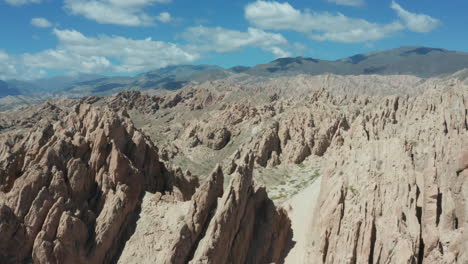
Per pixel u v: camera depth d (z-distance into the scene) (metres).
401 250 58.91
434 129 97.81
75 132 80.81
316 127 193.25
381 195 69.06
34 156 73.56
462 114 93.81
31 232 62.56
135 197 73.50
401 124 133.25
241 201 67.12
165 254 63.53
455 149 74.38
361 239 64.06
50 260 60.88
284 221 75.44
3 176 70.06
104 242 65.50
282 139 189.62
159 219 70.19
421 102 133.12
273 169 170.50
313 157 176.00
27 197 65.00
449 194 68.38
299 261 70.62
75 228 63.22
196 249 64.25
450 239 61.62
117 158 73.50
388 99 153.88
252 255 69.38
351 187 74.06
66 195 67.06
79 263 62.75
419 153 89.25
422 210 68.94
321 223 69.06
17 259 61.03
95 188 72.69
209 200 68.12
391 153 75.81
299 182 150.25
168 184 88.12
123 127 82.38
